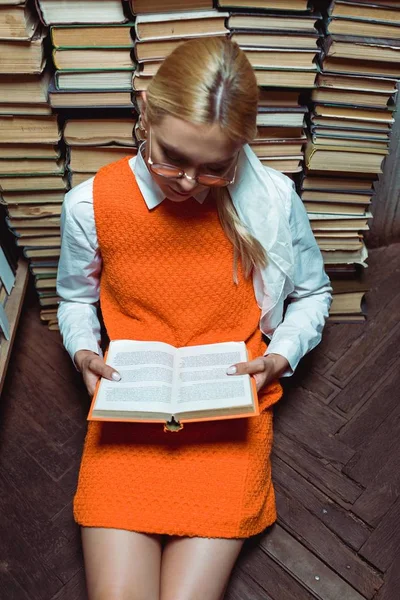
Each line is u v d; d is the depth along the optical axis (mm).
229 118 850
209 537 1018
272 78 1208
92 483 1048
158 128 889
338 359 1644
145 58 1151
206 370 1059
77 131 1265
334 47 1172
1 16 1061
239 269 1144
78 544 1306
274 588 1247
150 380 1034
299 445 1470
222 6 1121
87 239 1145
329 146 1333
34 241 1473
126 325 1190
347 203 1460
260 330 1239
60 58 1154
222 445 1083
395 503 1365
